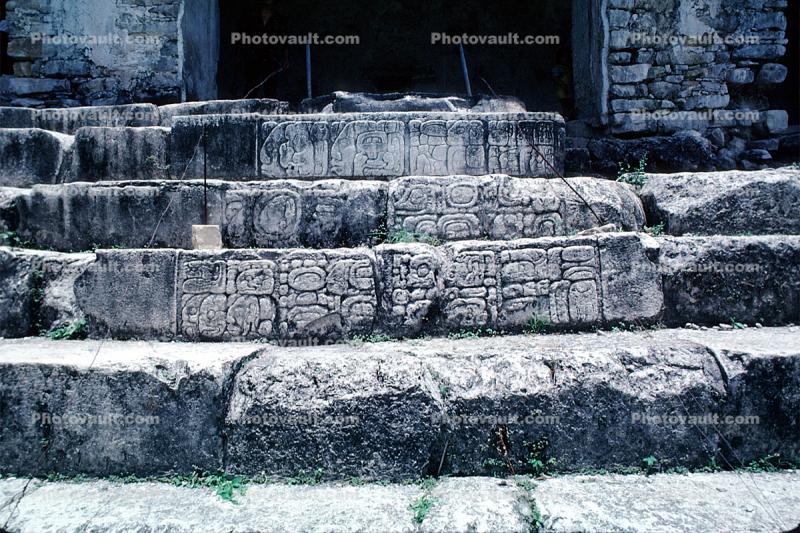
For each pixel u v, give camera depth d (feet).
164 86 22.53
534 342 9.06
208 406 7.68
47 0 22.41
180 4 22.62
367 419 7.59
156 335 9.73
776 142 21.45
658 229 11.98
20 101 22.27
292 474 7.60
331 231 11.68
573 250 10.00
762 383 7.88
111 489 7.40
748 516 6.45
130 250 9.87
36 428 7.81
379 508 6.77
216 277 9.77
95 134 13.34
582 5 24.26
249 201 11.64
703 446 7.76
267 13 36.17
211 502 6.99
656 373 7.93
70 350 8.77
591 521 6.36
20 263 10.34
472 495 7.02
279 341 9.66
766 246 10.34
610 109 21.80
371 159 13.07
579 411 7.72
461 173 13.15
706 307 10.21
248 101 15.51
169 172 13.25
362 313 9.77
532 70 37.73
